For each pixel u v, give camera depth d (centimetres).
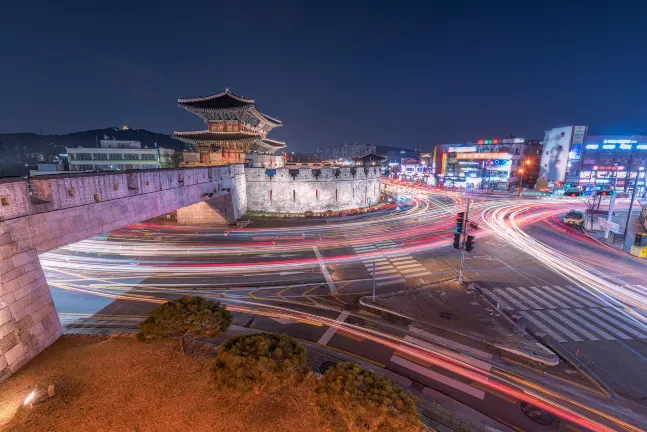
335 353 1627
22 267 1403
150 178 2448
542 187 7731
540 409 1276
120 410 1091
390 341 1742
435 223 4653
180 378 1260
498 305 2064
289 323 1917
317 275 2664
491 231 4125
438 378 1454
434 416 1227
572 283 2494
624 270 2772
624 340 1745
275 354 1066
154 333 1265
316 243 3603
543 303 2164
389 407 854
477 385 1412
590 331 1831
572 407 1291
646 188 7162
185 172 3036
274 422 1053
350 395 878
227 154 5347
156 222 4697
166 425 1031
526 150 8912
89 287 2395
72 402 1127
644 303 2167
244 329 1833
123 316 1941
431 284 2470
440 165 10062
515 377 1466
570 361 1568
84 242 3622
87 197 1812
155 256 3138
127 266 2853
